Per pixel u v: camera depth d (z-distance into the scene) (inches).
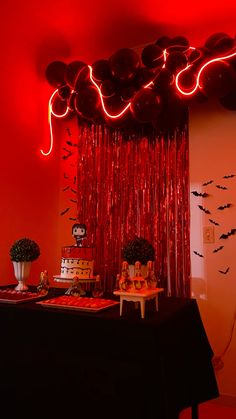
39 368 60.8
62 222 114.7
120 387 53.4
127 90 83.5
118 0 84.4
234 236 90.4
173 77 79.4
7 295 72.7
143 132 102.1
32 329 62.0
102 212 105.2
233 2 83.5
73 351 58.0
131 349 53.0
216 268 91.2
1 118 94.1
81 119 112.6
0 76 93.7
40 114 108.8
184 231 94.5
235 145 93.1
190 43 100.1
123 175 103.5
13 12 91.2
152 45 83.7
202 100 84.1
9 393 63.1
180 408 56.1
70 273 76.9
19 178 99.8
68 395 57.6
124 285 58.5
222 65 72.5
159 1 84.5
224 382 86.7
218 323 89.3
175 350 58.1
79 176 110.5
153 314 58.7
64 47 104.4
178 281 93.4
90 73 88.5
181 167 96.8
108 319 55.6
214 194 93.7
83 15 90.4
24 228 100.7
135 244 68.7
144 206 99.5
